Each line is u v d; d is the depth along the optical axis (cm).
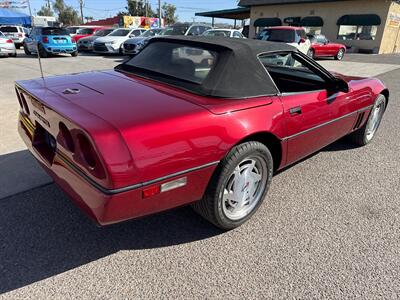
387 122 595
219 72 247
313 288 212
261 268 227
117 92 246
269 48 283
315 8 2753
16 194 304
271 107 259
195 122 213
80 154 195
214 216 246
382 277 222
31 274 215
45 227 261
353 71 1329
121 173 182
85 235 254
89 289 205
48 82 279
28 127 277
